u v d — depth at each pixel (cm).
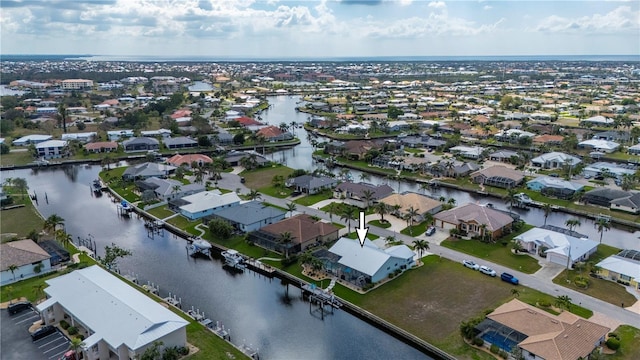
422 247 11869
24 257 11344
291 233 12744
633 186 17925
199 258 12794
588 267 11394
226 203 15925
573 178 19512
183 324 8438
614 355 8156
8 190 18362
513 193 16462
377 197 16350
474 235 13412
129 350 7869
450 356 8281
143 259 12669
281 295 10838
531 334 8312
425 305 9962
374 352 8725
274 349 8812
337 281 11094
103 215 16175
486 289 10556
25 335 8981
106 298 9162
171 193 17062
